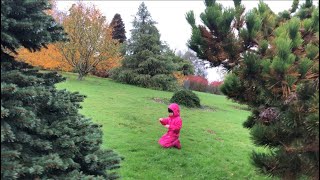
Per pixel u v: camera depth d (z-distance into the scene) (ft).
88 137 10.31
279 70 10.17
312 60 10.95
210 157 24.58
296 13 14.97
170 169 21.34
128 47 81.51
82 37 66.59
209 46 12.35
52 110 10.57
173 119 25.96
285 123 10.73
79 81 67.21
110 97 50.42
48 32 9.91
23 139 8.92
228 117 45.60
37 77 10.02
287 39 10.36
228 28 11.82
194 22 12.33
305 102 10.23
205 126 36.91
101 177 9.82
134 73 76.84
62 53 65.16
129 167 20.62
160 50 83.76
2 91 8.17
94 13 67.62
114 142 25.88
